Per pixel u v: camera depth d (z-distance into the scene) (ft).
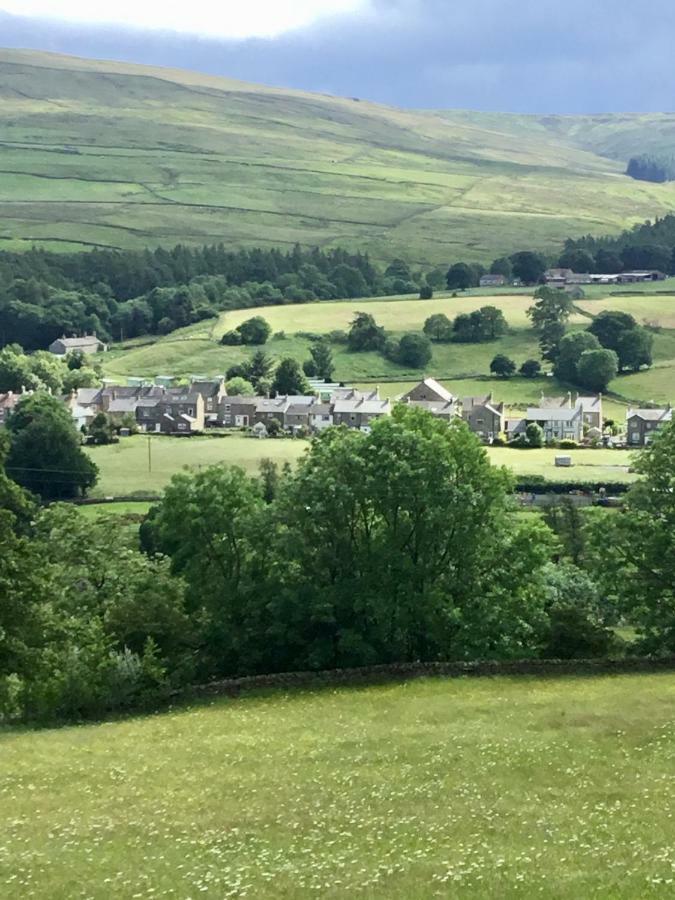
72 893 88.99
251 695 192.13
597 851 91.97
